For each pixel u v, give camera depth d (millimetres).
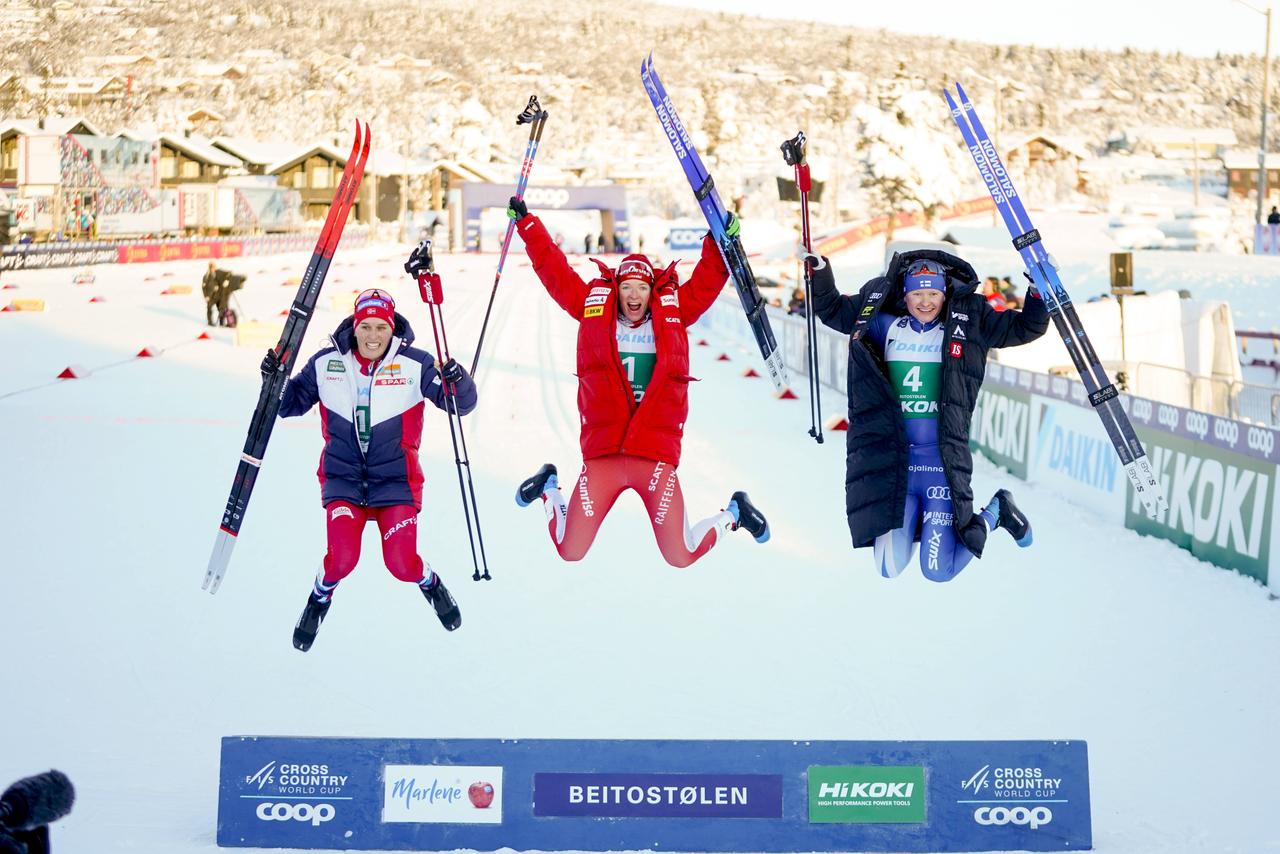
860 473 6430
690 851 5898
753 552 11609
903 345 6473
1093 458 13383
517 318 34375
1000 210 6559
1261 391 13484
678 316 6426
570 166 102250
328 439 6496
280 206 71750
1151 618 9547
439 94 166500
